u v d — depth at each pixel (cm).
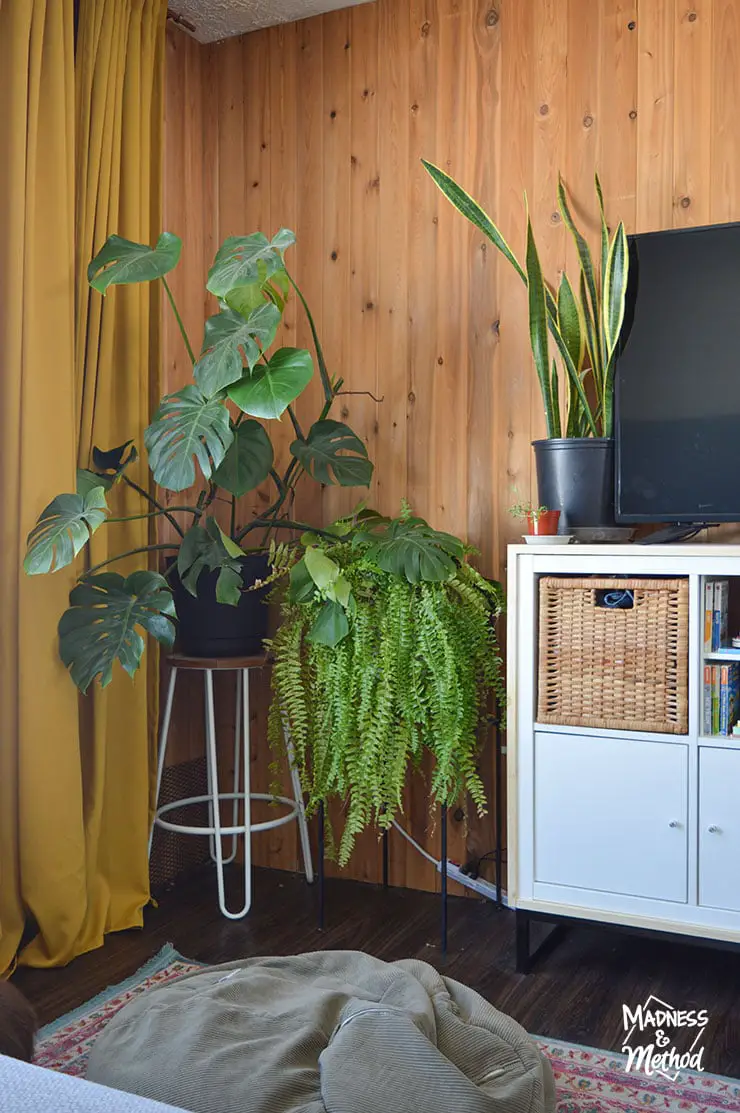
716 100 252
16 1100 68
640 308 243
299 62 304
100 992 222
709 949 234
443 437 285
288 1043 147
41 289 237
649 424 243
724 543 252
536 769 235
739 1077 187
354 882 297
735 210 250
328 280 301
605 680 228
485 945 250
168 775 299
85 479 247
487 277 279
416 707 244
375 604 249
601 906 228
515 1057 152
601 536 250
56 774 236
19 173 228
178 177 306
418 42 287
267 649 273
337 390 276
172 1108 67
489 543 280
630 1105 178
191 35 312
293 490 304
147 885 269
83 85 252
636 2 260
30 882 233
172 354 302
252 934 257
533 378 274
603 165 265
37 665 233
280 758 293
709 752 217
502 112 277
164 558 288
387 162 292
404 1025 146
